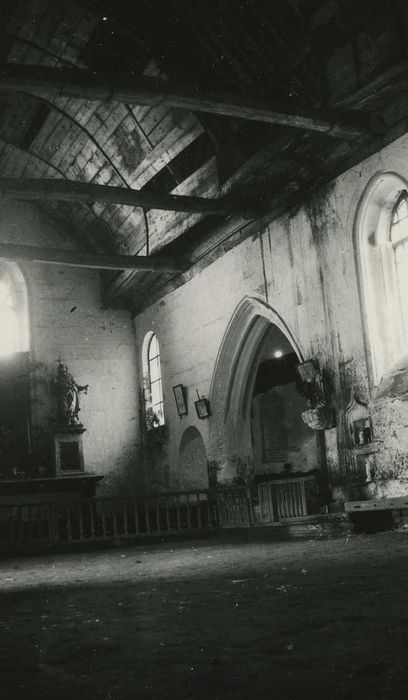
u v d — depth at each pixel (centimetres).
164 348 2444
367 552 954
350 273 1560
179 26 1666
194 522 2086
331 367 1606
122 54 1872
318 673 338
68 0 1761
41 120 2219
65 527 2094
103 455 2575
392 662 343
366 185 1512
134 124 2038
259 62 1590
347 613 492
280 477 2167
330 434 1602
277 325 1825
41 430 2522
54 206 2630
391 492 1409
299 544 1266
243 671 354
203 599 643
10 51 1909
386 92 1372
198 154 1984
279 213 1800
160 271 2198
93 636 494
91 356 2642
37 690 350
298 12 1452
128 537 1822
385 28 1351
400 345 1486
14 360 2550
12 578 1116
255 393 2406
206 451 2172
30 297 2611
